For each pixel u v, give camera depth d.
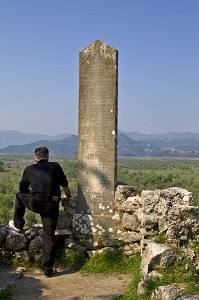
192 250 6.04
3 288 5.86
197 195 33.22
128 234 7.14
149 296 5.10
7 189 63.41
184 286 5.07
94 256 7.14
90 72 7.45
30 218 24.33
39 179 6.71
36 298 5.66
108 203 7.35
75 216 7.46
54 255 7.14
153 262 5.65
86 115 7.47
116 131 7.36
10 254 7.09
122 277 6.56
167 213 6.56
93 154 7.43
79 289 6.03
